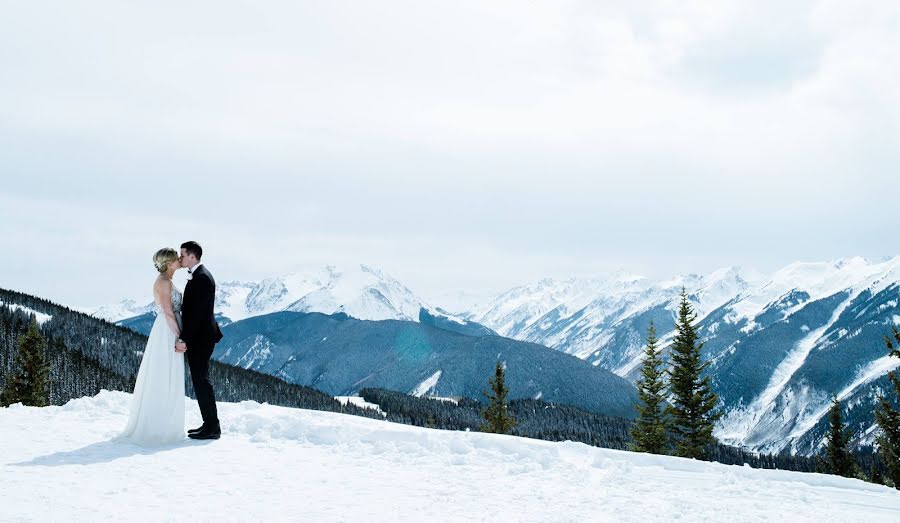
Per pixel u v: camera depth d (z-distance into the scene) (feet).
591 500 23.50
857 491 28.09
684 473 30.27
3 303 516.73
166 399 29.89
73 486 20.97
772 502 25.04
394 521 19.12
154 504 19.60
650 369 136.98
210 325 31.24
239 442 31.19
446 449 32.14
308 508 20.15
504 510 21.29
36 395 167.22
